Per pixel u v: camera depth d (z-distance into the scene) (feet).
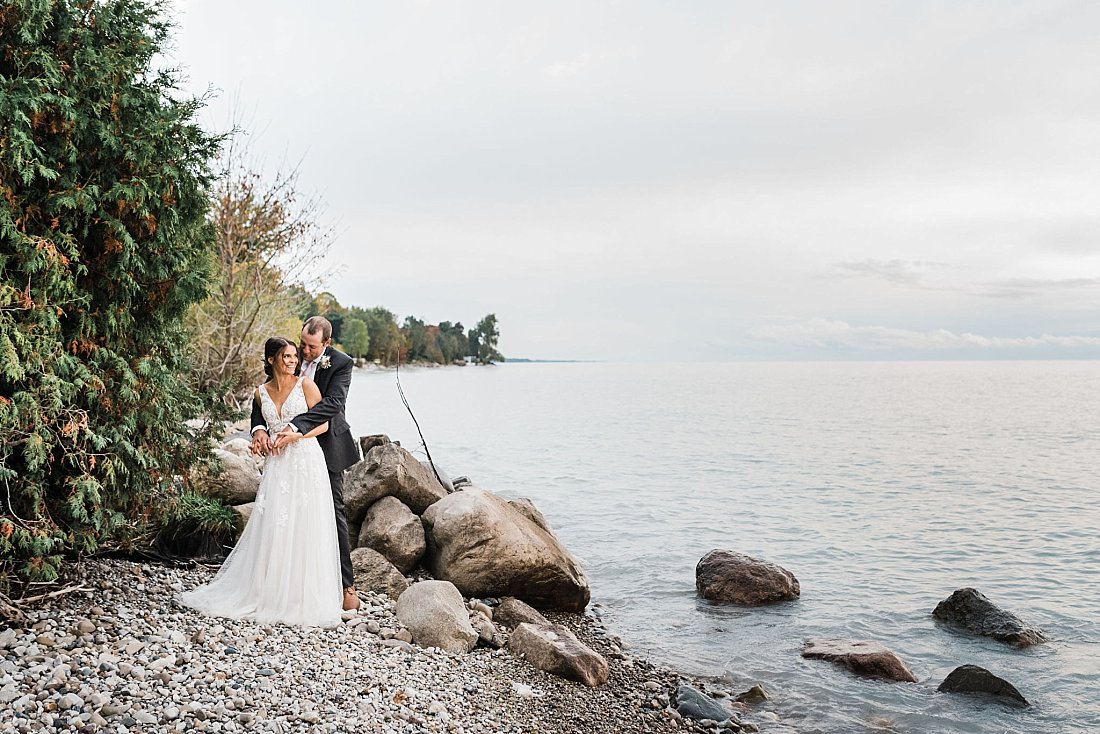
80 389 17.92
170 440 20.61
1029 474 71.82
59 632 16.34
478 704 18.52
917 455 86.69
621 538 44.57
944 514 52.60
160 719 13.65
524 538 28.50
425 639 21.84
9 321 15.79
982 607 29.55
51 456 17.01
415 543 28.19
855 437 107.96
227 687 15.38
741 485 64.49
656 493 59.93
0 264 16.01
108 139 17.60
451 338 525.75
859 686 24.17
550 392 254.47
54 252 16.40
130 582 20.58
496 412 144.15
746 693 23.15
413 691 17.84
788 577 33.73
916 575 37.29
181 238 20.20
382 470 30.04
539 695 20.24
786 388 320.91
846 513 52.80
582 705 20.30
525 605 26.84
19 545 16.74
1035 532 46.93
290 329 69.21
